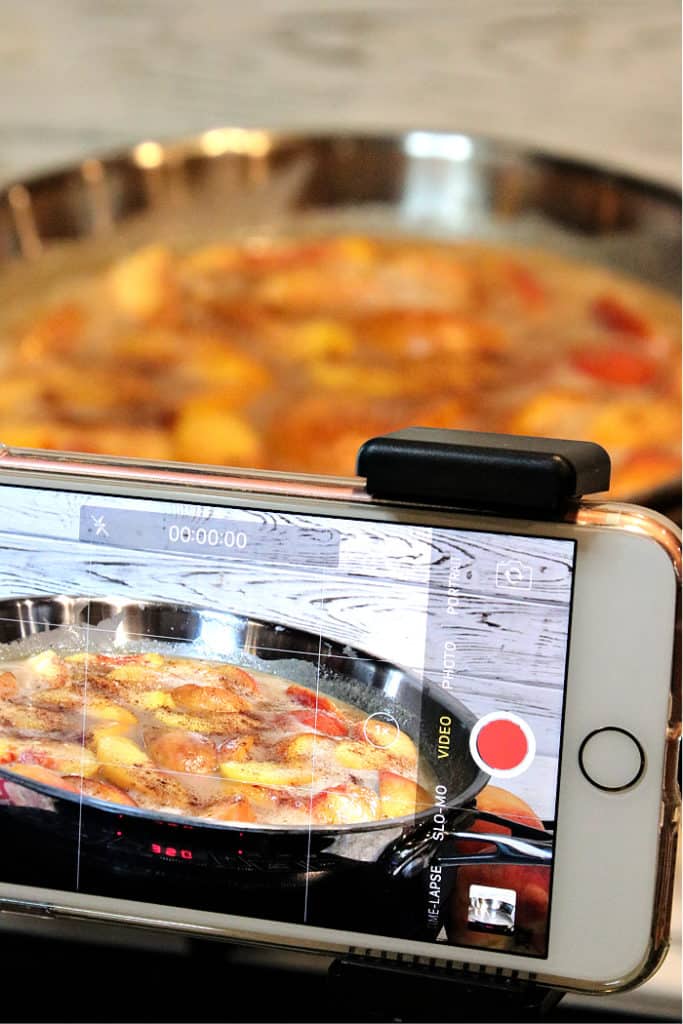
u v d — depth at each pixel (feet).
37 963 1.53
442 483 1.39
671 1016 1.47
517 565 1.41
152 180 3.36
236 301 3.31
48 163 3.67
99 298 3.31
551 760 1.41
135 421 2.96
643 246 3.29
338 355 3.17
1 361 3.13
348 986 1.49
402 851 1.44
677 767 1.40
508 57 3.47
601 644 1.39
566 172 3.30
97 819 1.49
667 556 1.38
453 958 1.44
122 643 1.48
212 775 1.47
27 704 1.49
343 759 1.45
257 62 3.57
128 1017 1.45
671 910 1.41
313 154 3.40
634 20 3.38
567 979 1.42
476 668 1.42
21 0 3.57
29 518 1.49
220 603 1.46
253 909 1.47
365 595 1.44
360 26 3.50
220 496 1.46
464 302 3.32
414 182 3.41
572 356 3.17
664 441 2.89
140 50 3.58
